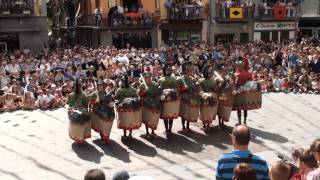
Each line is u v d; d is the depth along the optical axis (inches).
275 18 1286.9
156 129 490.9
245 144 203.8
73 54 848.9
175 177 370.9
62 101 609.6
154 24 1184.2
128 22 1159.6
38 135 472.7
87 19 1277.1
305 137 476.4
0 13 1002.7
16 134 477.1
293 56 834.8
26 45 1042.1
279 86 729.6
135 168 389.1
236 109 498.6
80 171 381.7
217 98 486.6
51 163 398.9
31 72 719.7
